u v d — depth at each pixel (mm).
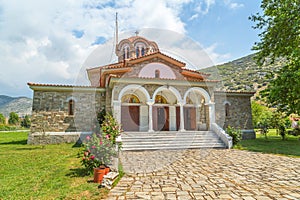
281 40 13852
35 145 11617
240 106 15664
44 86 12609
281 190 4020
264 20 15234
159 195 3760
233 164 6426
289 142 12648
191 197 3660
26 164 6391
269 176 5031
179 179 4773
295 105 12500
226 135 10070
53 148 10125
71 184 4355
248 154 8281
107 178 4359
